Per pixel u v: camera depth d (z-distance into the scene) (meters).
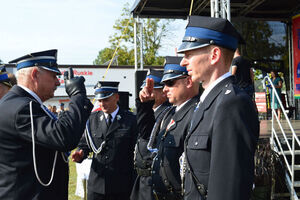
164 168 2.38
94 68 22.41
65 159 2.21
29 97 2.12
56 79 2.26
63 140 1.91
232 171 1.26
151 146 2.76
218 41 1.51
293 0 9.19
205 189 1.43
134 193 3.19
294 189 4.67
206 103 1.51
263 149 4.66
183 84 2.49
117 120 3.79
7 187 1.95
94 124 3.83
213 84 1.54
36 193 1.99
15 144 1.97
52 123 1.95
